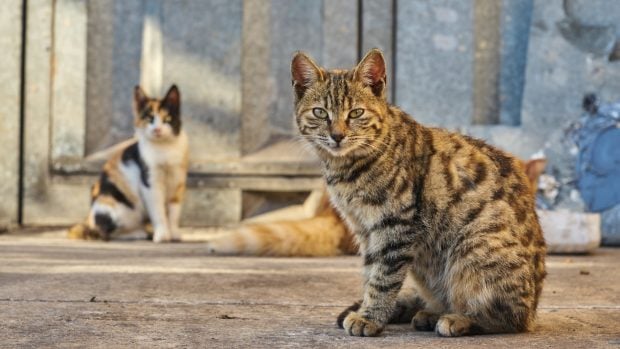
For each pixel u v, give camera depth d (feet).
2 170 10.91
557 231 9.27
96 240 10.33
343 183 5.86
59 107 10.97
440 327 5.41
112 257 8.55
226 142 10.96
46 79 10.95
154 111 10.30
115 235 10.46
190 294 6.95
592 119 10.56
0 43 10.93
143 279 7.38
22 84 10.96
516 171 5.97
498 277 5.54
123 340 5.11
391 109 6.22
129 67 11.03
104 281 7.28
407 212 5.62
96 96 11.02
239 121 10.94
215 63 10.93
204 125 10.96
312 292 7.07
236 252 8.77
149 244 9.92
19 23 10.93
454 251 5.65
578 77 10.61
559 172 10.57
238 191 10.89
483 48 10.88
